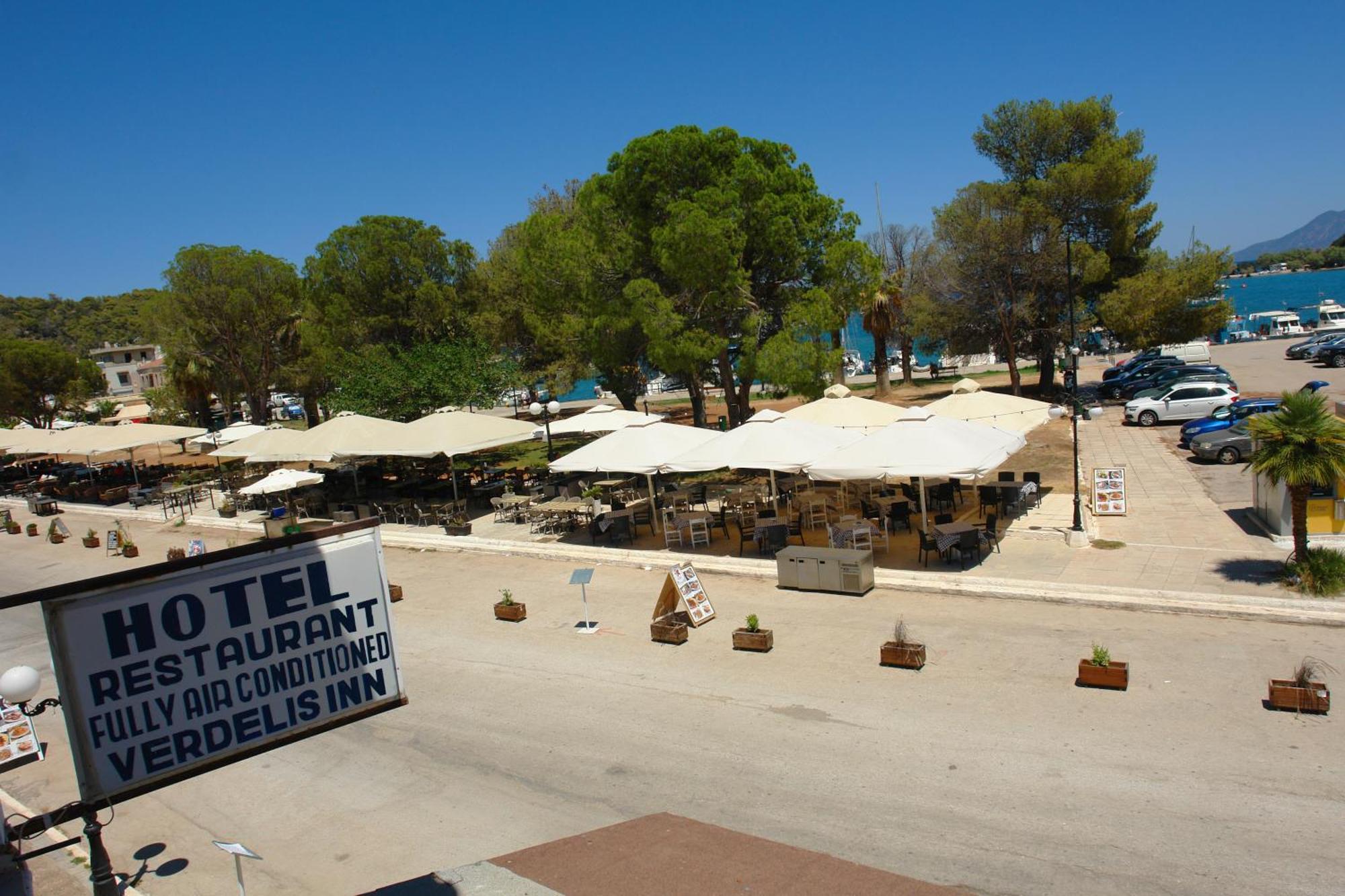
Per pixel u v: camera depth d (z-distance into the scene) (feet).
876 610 45.65
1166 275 121.39
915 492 66.80
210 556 17.47
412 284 140.36
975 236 127.85
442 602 56.65
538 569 62.85
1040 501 68.13
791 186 95.35
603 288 98.43
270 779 33.78
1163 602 41.14
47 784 36.27
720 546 62.44
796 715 33.83
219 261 137.18
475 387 119.24
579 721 35.81
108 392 287.28
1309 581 41.78
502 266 151.43
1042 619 41.75
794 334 86.79
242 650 17.84
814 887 21.12
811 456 55.31
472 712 38.04
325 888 25.57
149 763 16.80
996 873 22.45
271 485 73.46
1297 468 41.45
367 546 19.54
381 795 31.35
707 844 24.08
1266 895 20.58
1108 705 31.76
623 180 93.56
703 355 88.58
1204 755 27.58
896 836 24.75
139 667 16.63
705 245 83.25
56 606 15.83
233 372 146.00
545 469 101.81
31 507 114.73
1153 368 134.41
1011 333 133.69
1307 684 30.09
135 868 28.09
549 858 23.70
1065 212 130.00
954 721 31.78
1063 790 26.30
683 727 33.94
